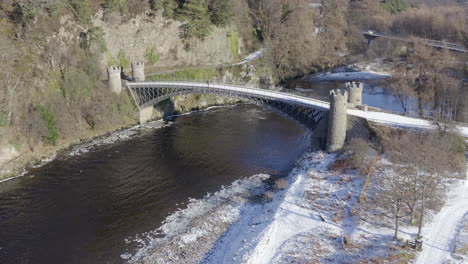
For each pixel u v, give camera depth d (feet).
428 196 121.80
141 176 175.63
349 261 109.70
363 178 157.48
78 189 163.43
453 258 107.86
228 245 126.00
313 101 202.39
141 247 126.41
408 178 132.16
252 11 391.86
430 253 110.63
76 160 191.31
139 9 298.15
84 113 225.97
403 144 163.22
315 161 180.24
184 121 257.14
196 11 315.37
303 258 113.09
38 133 196.75
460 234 118.11
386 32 468.34
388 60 418.31
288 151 205.77
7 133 185.98
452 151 164.55
